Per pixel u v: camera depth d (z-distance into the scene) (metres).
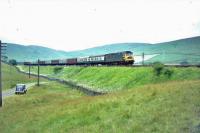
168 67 68.62
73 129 24.47
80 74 127.88
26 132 28.67
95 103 30.62
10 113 42.31
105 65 116.44
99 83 92.25
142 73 74.94
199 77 55.78
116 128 21.22
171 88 28.45
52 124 28.58
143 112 22.98
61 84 109.88
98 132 21.66
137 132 19.45
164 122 19.72
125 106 26.39
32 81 143.75
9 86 124.81
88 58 137.38
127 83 75.69
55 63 193.62
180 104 22.64
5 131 31.42
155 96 26.91
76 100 38.38
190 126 18.00
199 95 24.00
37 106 45.81
